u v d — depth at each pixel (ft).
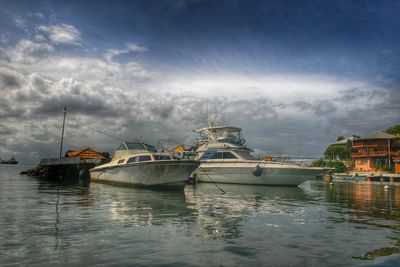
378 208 42.47
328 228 27.48
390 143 202.90
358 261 18.47
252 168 86.84
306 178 85.10
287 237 23.93
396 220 32.04
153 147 83.97
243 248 20.81
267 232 25.54
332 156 255.09
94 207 37.81
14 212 32.86
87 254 18.89
